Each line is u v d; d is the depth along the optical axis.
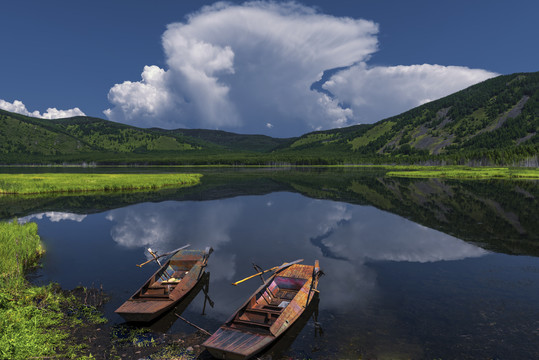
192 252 14.77
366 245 18.38
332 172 112.94
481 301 10.84
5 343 7.74
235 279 13.54
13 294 10.97
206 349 8.20
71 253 17.16
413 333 8.88
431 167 145.75
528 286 12.08
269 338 8.00
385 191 45.81
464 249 17.27
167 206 32.59
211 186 54.88
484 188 48.12
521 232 20.88
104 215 27.83
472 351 7.96
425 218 25.95
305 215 27.72
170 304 10.14
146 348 8.53
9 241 15.36
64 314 10.30
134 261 15.84
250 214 28.25
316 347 8.25
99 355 8.18
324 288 12.24
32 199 37.81
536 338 8.49
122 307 9.72
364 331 9.02
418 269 14.28
